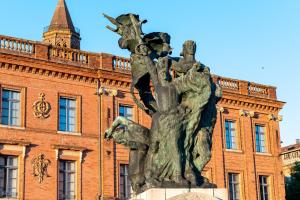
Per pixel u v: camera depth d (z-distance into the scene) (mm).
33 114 35938
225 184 43688
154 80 10492
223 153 44281
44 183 35219
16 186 34375
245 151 45719
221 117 44969
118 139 10602
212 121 10539
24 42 36656
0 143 34188
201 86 10133
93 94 38750
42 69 36625
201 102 10125
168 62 10703
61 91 37375
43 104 36406
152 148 10164
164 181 9633
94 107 38562
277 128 48406
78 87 38219
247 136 46219
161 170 9898
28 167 34875
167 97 10219
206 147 10266
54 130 36500
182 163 9961
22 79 36000
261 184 46469
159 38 11094
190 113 10227
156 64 10648
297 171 52594
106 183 37594
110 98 39281
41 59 36531
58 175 35938
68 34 60000
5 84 35250
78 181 36656
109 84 39500
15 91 35781
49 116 36562
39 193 34875
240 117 46250
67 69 37562
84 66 38750
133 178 10266
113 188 37781
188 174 9883
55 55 37844
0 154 34156
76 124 37688
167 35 11242
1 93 35062
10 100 35500
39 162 35312
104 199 37125
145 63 10672
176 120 10055
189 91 10250
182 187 9594
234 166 44750
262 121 47688
